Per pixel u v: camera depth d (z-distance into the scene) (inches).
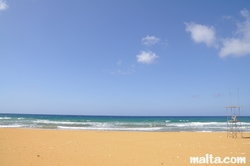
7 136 661.3
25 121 1748.3
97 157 388.8
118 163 349.4
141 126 1414.9
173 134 834.8
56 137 676.1
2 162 333.1
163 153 435.8
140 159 379.9
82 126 1357.0
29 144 513.3
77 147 490.3
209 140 652.7
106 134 802.8
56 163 340.2
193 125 1524.4
